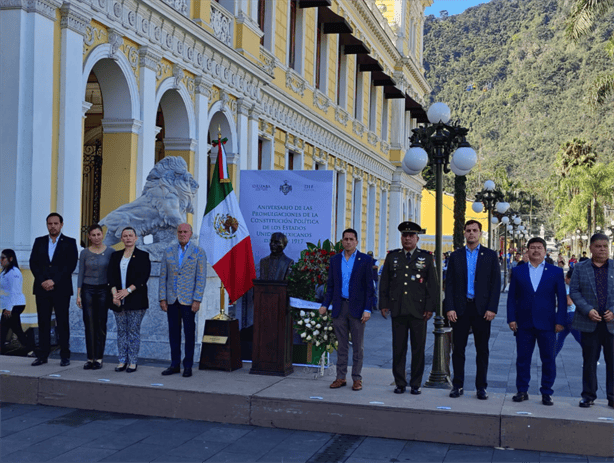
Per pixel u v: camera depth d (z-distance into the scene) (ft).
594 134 502.79
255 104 68.54
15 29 37.40
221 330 32.01
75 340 38.63
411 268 27.76
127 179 47.14
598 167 212.02
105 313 31.22
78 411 27.50
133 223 40.14
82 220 53.93
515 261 112.06
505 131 636.07
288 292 32.22
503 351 50.47
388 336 56.85
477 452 23.49
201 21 55.57
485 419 24.23
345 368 28.99
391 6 146.10
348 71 108.37
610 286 25.93
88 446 22.85
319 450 23.25
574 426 23.54
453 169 39.96
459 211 97.19
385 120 137.69
